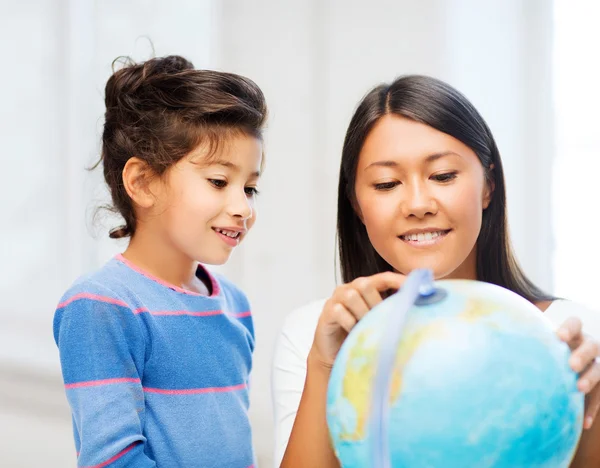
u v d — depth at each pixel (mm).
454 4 1832
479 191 1023
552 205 1831
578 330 701
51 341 2150
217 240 1034
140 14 2115
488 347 634
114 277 1016
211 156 1023
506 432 612
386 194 1019
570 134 1810
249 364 1150
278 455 1127
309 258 1951
